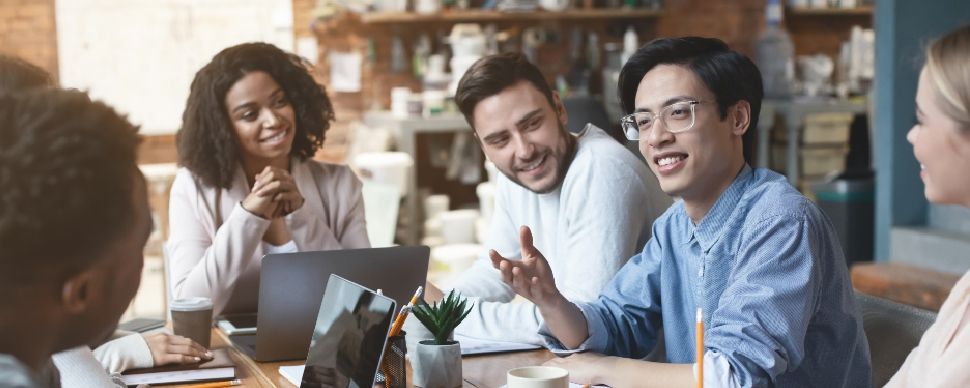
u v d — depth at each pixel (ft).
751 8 26.37
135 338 6.89
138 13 23.29
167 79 23.58
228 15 23.71
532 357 7.26
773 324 6.01
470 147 23.95
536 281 6.88
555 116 8.60
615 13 24.97
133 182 3.30
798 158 24.41
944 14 17.21
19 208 2.99
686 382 6.13
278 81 9.64
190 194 9.43
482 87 8.41
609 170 8.27
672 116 6.55
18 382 2.90
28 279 3.07
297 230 9.45
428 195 23.76
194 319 7.45
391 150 23.13
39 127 3.08
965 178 4.53
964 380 4.53
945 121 4.50
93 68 23.16
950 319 4.80
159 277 21.67
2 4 22.50
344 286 5.98
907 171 17.52
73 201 3.05
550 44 25.12
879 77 17.62
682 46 6.59
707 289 6.70
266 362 7.27
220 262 8.70
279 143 9.53
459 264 20.04
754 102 6.66
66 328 3.26
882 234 17.74
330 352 5.90
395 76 24.50
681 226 7.12
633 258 7.65
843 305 6.41
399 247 7.49
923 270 15.85
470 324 7.62
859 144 25.59
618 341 7.38
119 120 3.30
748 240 6.29
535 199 8.92
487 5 24.30
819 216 6.33
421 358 6.38
